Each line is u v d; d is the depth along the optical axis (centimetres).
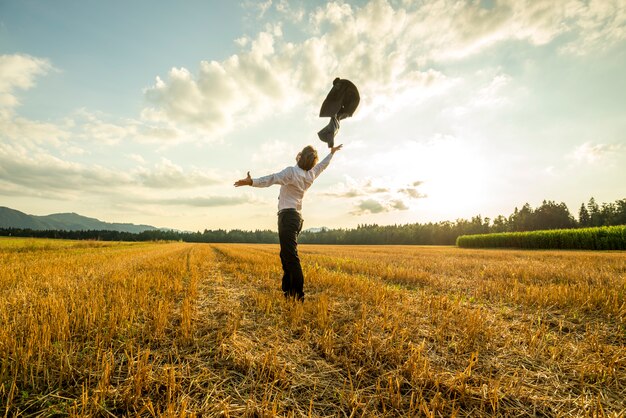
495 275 815
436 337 304
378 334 308
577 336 323
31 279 622
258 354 255
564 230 3266
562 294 486
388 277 777
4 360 210
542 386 216
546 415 187
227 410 179
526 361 257
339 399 199
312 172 437
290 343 286
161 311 346
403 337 296
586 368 240
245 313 382
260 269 848
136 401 184
